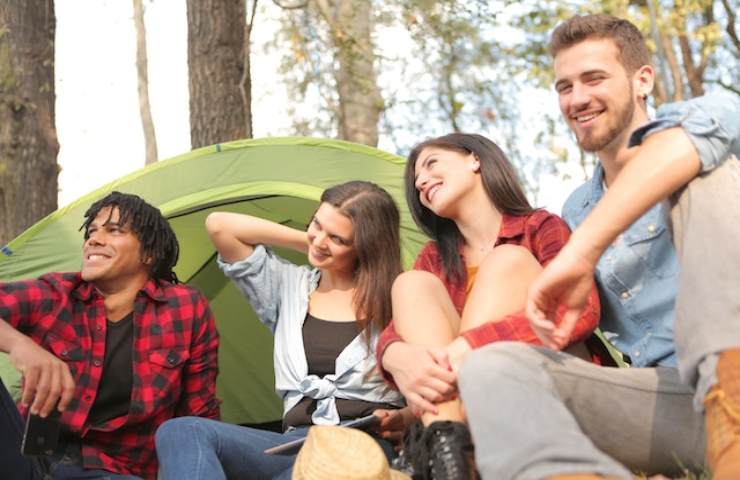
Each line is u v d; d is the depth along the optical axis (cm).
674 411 225
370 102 1327
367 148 461
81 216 446
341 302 356
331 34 1093
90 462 332
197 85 750
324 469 249
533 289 207
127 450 345
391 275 346
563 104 283
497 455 183
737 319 192
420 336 269
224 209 474
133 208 359
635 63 279
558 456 177
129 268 356
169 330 355
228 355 510
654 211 269
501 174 318
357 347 339
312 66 1180
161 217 370
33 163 637
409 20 1177
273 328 379
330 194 354
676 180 204
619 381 223
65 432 335
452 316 283
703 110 208
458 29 1211
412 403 253
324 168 461
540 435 180
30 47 643
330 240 349
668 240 267
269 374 513
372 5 1161
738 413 185
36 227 442
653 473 234
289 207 480
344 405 335
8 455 308
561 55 281
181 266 489
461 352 253
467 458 232
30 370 299
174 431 298
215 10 748
